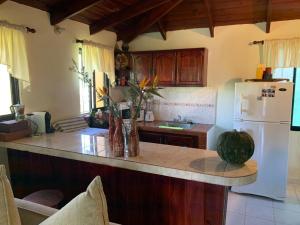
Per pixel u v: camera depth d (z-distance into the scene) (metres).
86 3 2.82
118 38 4.28
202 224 1.70
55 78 3.13
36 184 2.49
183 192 1.73
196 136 3.50
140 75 4.20
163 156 1.83
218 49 3.90
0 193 1.08
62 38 3.19
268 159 3.15
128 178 1.94
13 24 2.50
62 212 1.06
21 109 2.53
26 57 2.64
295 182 3.68
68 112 3.38
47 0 2.82
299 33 3.40
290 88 2.95
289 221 2.68
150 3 3.21
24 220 1.36
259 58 3.66
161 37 4.26
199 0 3.41
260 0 3.19
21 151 2.51
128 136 1.82
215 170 1.54
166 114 4.39
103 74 4.08
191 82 3.87
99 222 1.02
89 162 2.02
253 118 3.17
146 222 1.92
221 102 3.98
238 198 3.23
